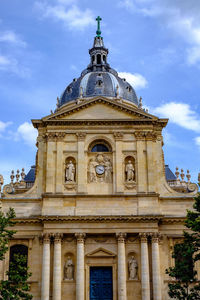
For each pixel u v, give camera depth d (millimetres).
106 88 72875
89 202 53062
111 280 51656
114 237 52406
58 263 50438
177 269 44844
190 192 54906
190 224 44719
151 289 50531
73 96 73812
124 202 53188
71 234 51906
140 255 51594
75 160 55062
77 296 49500
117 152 55062
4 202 54188
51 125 56000
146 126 56094
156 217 51562
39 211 53781
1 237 47438
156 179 55188
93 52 80438
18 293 44656
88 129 56031
